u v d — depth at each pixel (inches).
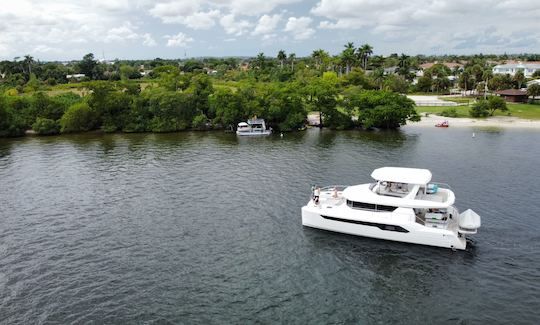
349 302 1417.3
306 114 5118.1
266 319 1326.3
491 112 5708.7
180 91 5753.0
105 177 2923.2
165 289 1497.3
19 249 1818.4
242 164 3238.2
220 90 5265.8
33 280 1565.0
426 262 1668.3
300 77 7603.4
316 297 1445.6
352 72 7519.7
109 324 1307.8
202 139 4490.7
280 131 4970.5
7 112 4793.3
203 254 1753.2
